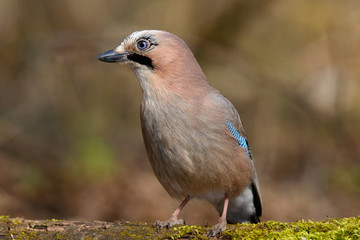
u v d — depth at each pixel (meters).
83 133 14.50
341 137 14.87
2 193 11.63
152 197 12.30
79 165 13.10
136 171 13.84
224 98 6.37
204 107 5.98
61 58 14.55
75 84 15.17
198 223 11.30
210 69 15.95
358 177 13.66
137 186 12.76
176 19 16.11
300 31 15.90
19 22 14.76
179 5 16.09
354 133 15.09
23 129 14.36
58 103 14.98
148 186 12.81
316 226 4.96
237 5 15.91
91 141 13.85
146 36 6.16
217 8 15.94
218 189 6.25
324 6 15.72
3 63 14.81
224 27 15.91
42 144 13.91
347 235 4.71
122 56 6.28
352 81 15.23
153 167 6.31
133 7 16.23
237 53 15.45
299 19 15.85
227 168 6.09
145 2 16.27
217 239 5.09
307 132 14.95
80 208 11.59
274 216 11.98
